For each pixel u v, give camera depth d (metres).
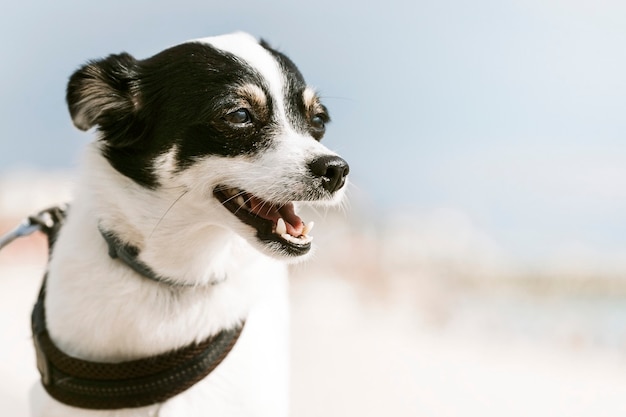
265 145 0.64
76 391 0.58
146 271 0.59
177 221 0.60
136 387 0.58
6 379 1.08
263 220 0.62
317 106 0.69
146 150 0.62
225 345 0.59
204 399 0.58
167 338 0.58
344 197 0.69
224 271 0.60
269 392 0.60
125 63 0.65
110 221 0.59
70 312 0.59
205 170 0.63
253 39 0.69
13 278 2.06
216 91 0.63
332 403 1.11
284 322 0.64
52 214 0.67
